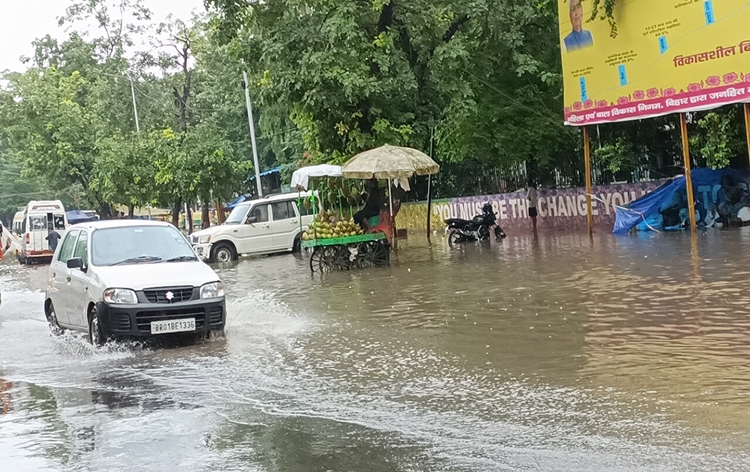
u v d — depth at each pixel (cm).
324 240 1872
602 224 2562
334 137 2439
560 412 589
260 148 4756
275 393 724
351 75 2200
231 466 524
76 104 4747
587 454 495
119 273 1040
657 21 1877
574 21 2064
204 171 3781
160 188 3869
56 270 1233
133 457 557
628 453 491
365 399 676
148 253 1130
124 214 6003
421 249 2330
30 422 682
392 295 1338
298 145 3956
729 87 1761
